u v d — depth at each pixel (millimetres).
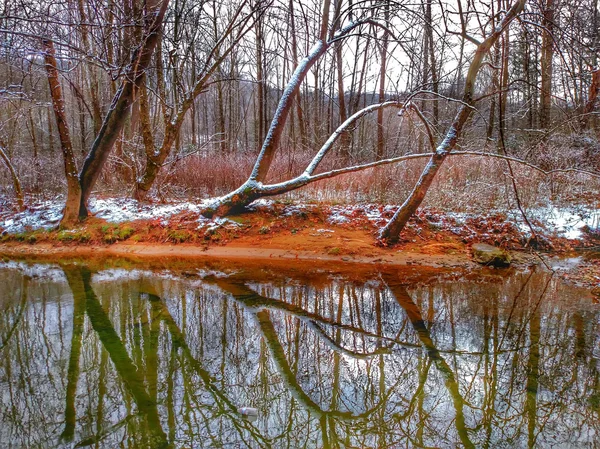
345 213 9156
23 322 5043
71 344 4473
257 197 8992
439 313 5301
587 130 11250
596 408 3324
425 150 13227
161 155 9969
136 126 12875
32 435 3023
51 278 6875
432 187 9703
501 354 4215
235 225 8836
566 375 3807
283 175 11109
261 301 5781
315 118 19891
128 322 5059
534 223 8523
